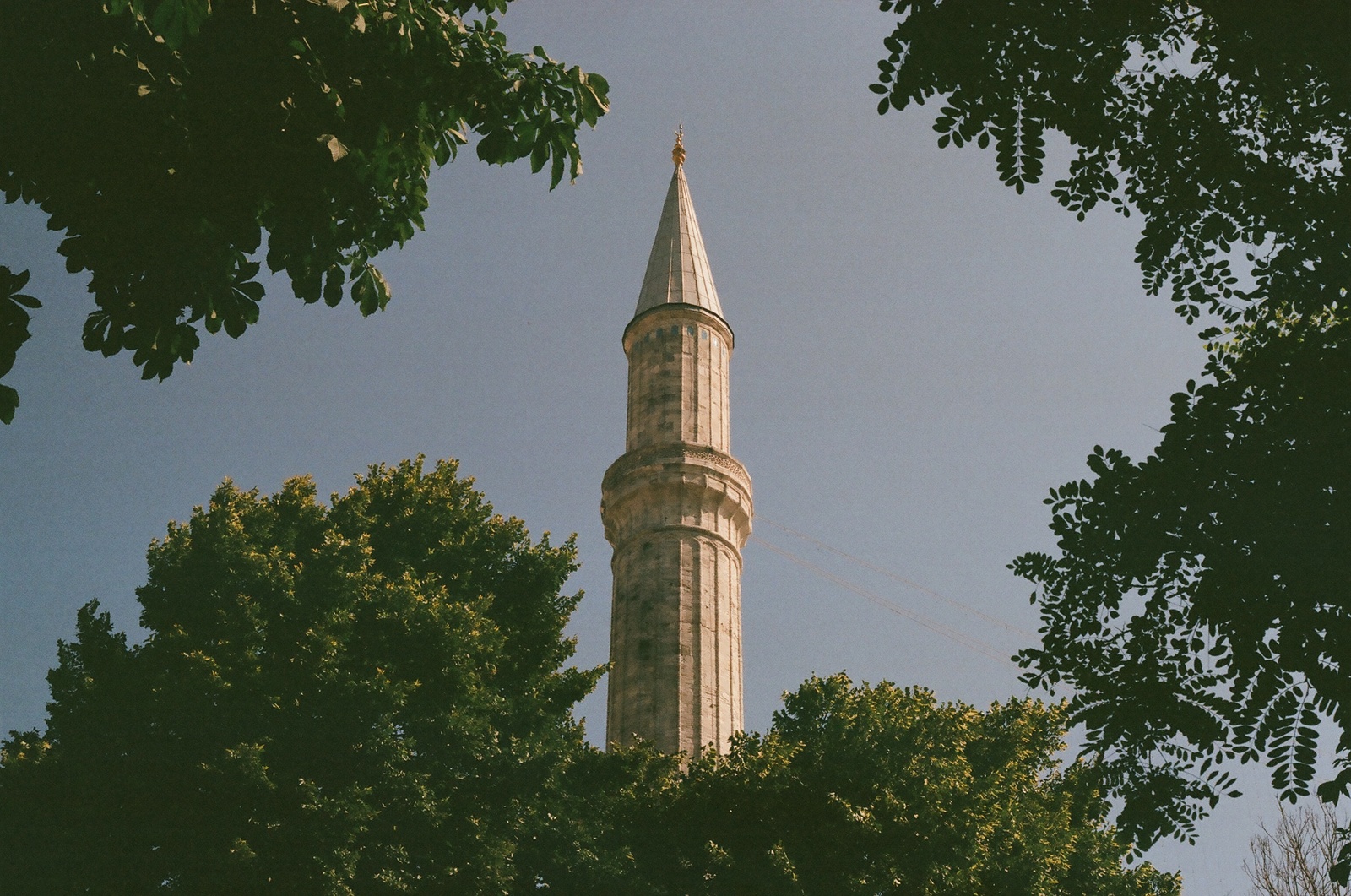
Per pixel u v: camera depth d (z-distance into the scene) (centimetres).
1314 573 1558
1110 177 1670
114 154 1455
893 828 3117
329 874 2548
